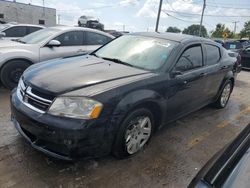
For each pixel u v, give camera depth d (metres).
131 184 2.93
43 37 6.30
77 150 2.77
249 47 12.20
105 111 2.84
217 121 5.01
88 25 30.75
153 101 3.37
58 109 2.79
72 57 4.24
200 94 4.55
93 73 3.31
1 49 5.66
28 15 41.16
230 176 1.52
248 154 1.61
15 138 3.65
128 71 3.50
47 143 2.89
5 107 4.78
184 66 4.00
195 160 3.54
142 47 4.13
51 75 3.23
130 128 3.24
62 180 2.88
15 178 2.85
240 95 7.15
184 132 4.36
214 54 4.95
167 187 2.95
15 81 5.82
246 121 5.14
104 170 3.12
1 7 38.53
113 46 4.48
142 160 3.39
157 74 3.53
